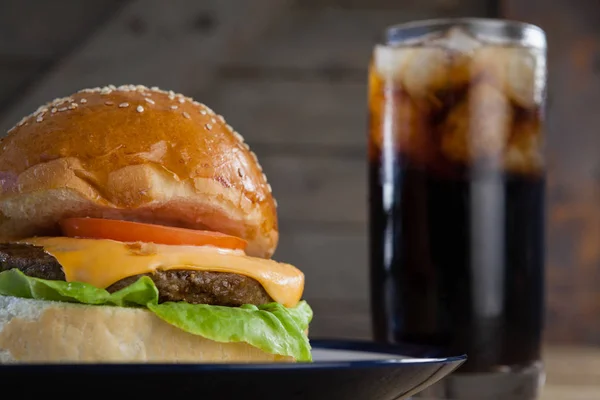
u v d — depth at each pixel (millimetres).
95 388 354
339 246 984
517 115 490
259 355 411
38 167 412
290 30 980
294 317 427
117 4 975
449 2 984
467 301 481
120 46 899
